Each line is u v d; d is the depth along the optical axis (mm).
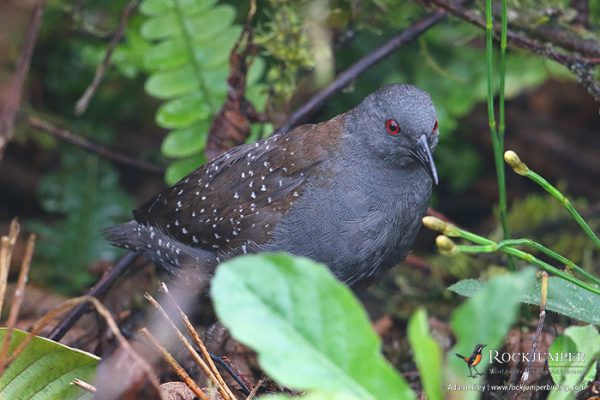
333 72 11359
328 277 4918
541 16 9555
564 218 11430
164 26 10250
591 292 7039
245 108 9680
